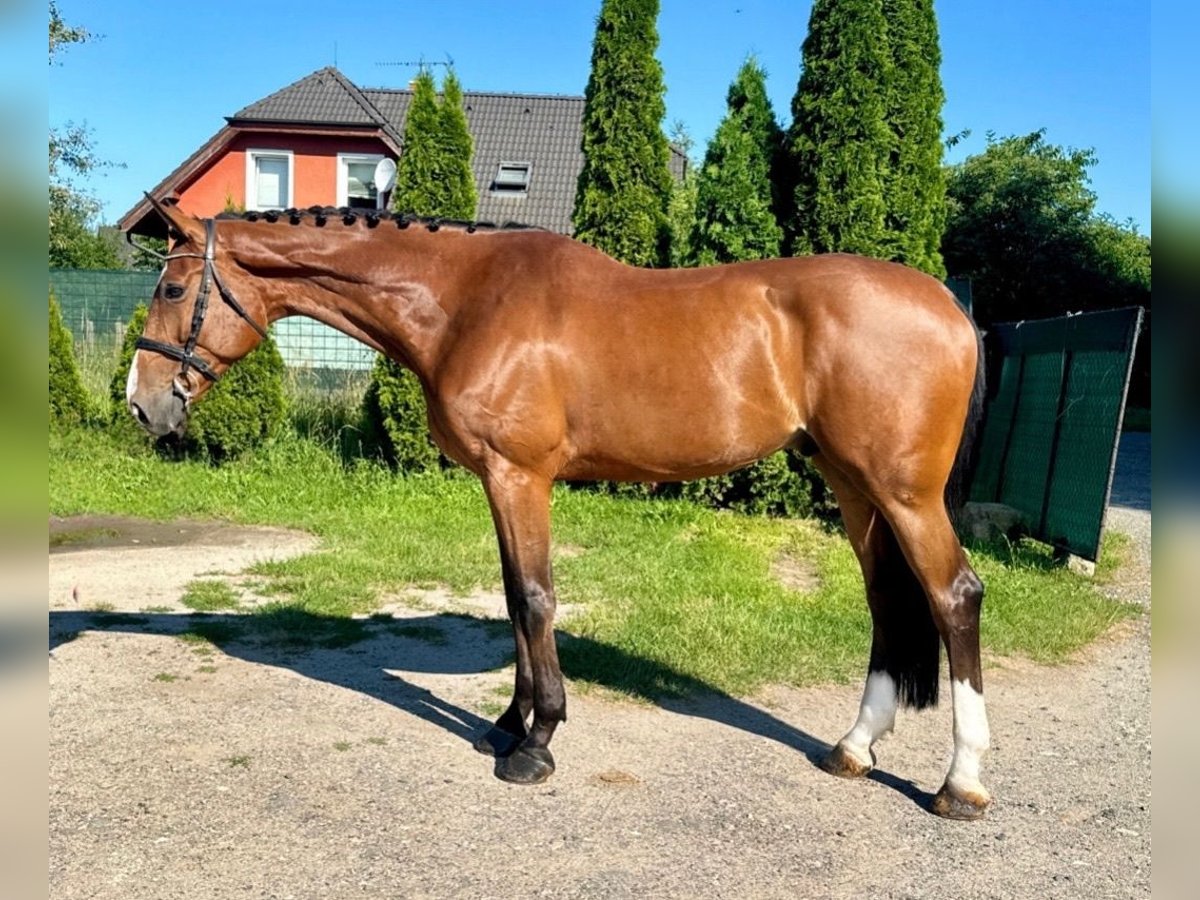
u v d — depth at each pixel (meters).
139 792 3.07
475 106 21.77
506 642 4.86
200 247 3.36
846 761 3.36
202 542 7.05
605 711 3.94
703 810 3.08
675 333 3.07
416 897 2.51
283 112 18.81
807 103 7.63
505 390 3.13
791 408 3.09
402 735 3.64
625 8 8.16
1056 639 5.03
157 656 4.47
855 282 3.00
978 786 3.07
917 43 7.61
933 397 2.94
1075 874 2.75
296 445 9.67
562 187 19.75
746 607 5.35
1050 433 7.35
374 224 3.41
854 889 2.63
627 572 6.12
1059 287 22.72
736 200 7.79
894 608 3.36
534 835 2.87
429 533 7.17
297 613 5.13
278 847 2.75
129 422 9.97
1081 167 23.72
